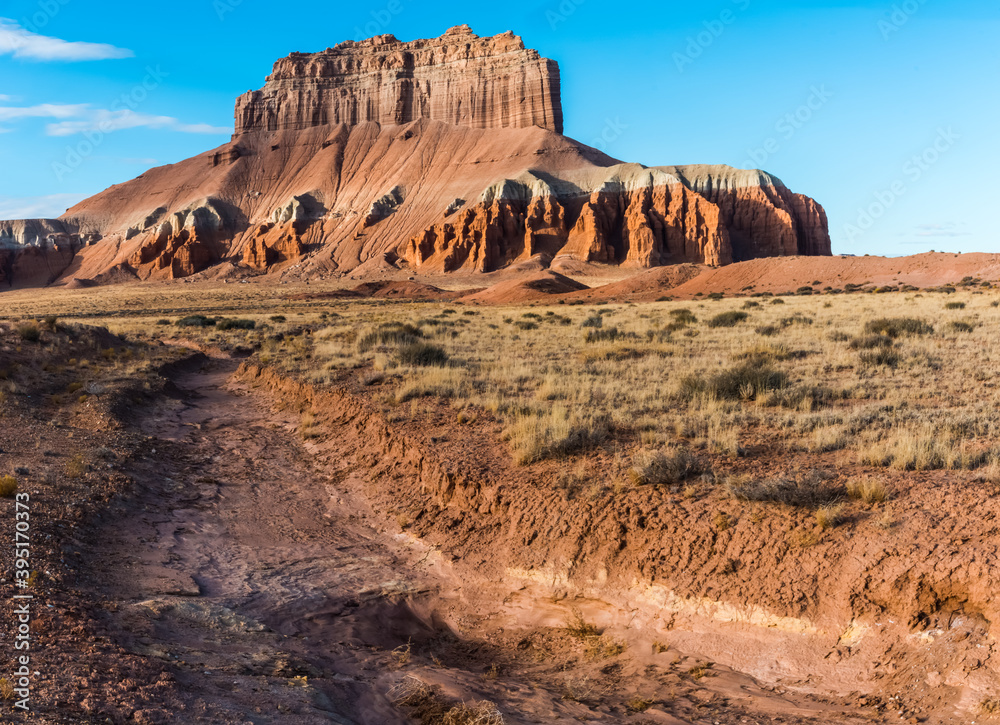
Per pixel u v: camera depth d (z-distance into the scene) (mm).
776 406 13977
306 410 18906
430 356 22359
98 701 4836
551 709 6180
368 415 15875
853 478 8664
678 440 11531
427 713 5977
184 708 5047
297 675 6359
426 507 11516
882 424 11500
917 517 7574
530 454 11367
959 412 11984
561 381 17547
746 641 7109
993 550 6676
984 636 6055
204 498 12562
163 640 6727
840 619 6840
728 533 8180
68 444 14312
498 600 8859
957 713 5578
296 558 10148
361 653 7535
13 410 16641
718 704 6312
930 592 6602
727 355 21625
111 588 8070
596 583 8516
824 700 6199
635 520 8867
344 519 11953
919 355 19047
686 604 7691
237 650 6871
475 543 10008
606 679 6988
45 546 8594
